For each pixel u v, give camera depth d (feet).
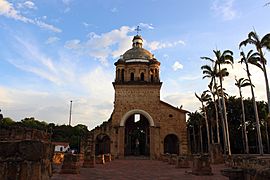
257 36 103.76
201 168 56.95
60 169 63.00
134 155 163.32
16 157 15.52
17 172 15.30
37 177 16.14
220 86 129.80
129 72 153.99
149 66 155.22
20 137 47.91
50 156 21.11
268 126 168.45
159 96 147.43
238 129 185.16
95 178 51.11
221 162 95.40
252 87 117.29
